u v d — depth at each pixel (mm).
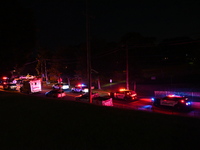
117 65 35906
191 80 33406
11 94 18531
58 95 26500
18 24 9398
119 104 22375
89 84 19641
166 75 40750
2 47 9109
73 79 51375
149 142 5410
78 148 5199
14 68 11117
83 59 36219
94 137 5941
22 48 10062
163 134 5957
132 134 6055
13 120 8117
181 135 5844
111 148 5129
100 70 35125
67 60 50625
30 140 5887
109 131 6410
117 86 36312
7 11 8836
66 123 7477
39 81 33500
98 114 8891
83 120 7809
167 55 52969
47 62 60844
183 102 17141
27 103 12250
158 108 18609
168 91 26625
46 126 7203
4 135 6371
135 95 24328
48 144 5539
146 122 7352
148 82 36000
